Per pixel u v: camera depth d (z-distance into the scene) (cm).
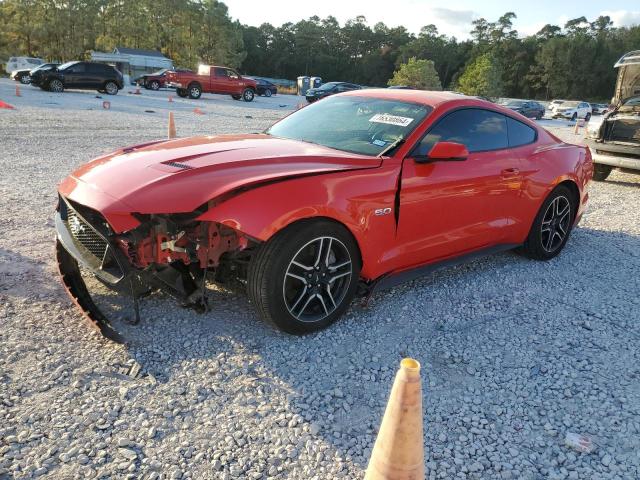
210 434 242
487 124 434
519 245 488
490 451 246
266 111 2414
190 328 333
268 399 271
